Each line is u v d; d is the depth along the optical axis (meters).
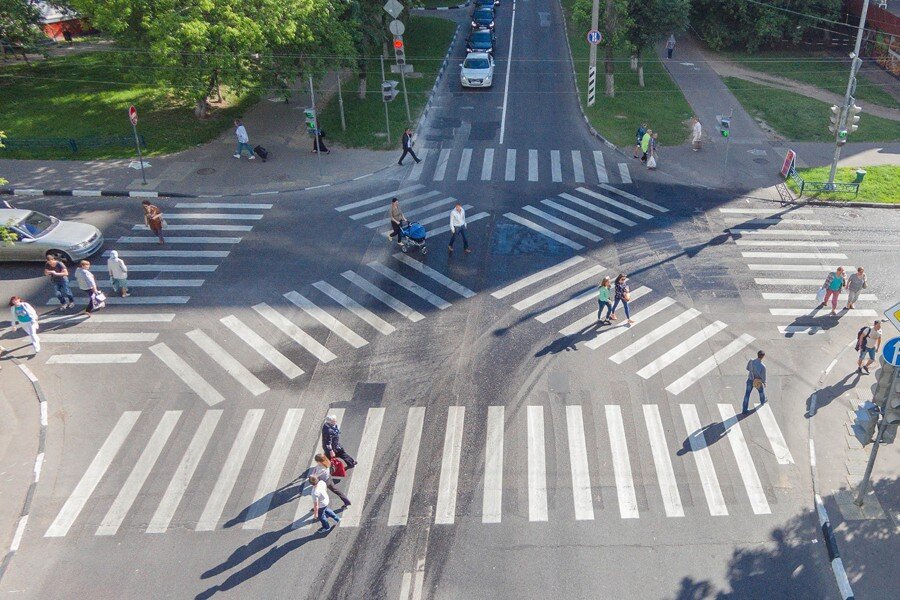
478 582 12.67
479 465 15.09
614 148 31.05
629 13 36.47
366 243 23.77
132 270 22.30
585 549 13.29
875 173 28.62
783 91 38.78
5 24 35.50
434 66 41.28
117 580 12.74
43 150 30.12
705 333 19.23
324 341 18.94
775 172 29.12
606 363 18.05
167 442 15.79
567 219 25.25
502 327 19.44
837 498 14.44
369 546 13.38
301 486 14.71
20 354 18.58
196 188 27.44
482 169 29.14
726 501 14.34
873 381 17.61
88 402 16.95
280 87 30.91
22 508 14.22
